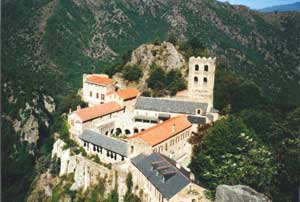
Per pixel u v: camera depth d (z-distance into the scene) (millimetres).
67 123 138875
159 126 111188
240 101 141250
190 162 109875
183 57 182875
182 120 120938
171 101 133625
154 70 170625
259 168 68500
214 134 98250
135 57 184250
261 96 148000
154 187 85125
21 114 194000
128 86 173375
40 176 138750
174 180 83375
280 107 146125
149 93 163125
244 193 55688
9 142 178000
